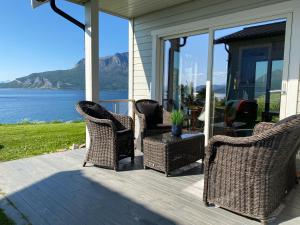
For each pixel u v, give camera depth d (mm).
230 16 3896
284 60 3408
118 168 3428
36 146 4930
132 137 3670
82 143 5211
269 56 3613
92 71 3930
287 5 3312
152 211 2285
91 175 3166
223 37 4066
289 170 2613
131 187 2801
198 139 3580
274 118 3627
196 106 4625
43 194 2623
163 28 4848
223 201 2275
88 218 2170
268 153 1986
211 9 4133
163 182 2949
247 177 2115
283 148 2021
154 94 5148
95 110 3666
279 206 2391
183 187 2809
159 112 4668
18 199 2514
